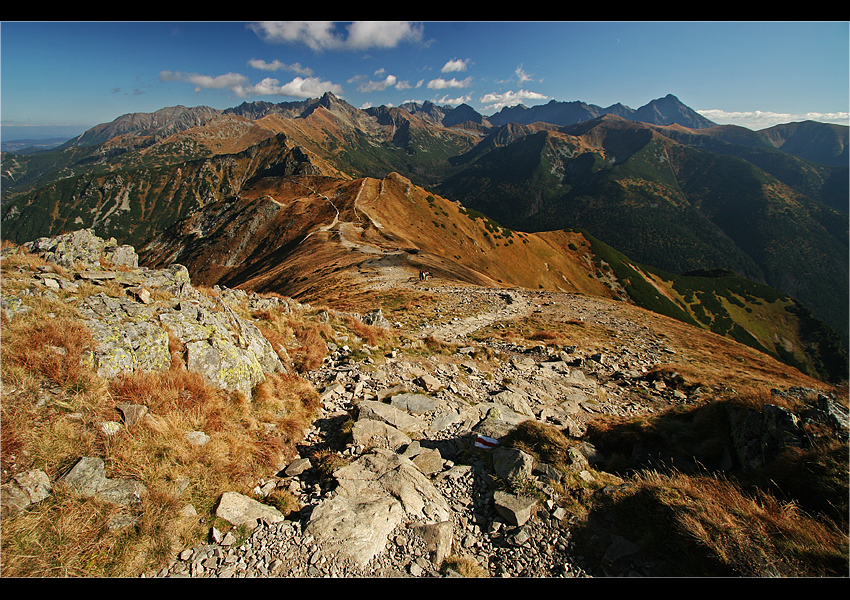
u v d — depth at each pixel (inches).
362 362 552.1
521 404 512.4
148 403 271.7
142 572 189.9
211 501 235.1
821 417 324.8
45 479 202.5
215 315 397.1
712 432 409.4
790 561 212.8
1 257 342.6
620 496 277.0
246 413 327.6
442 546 229.6
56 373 245.8
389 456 312.0
